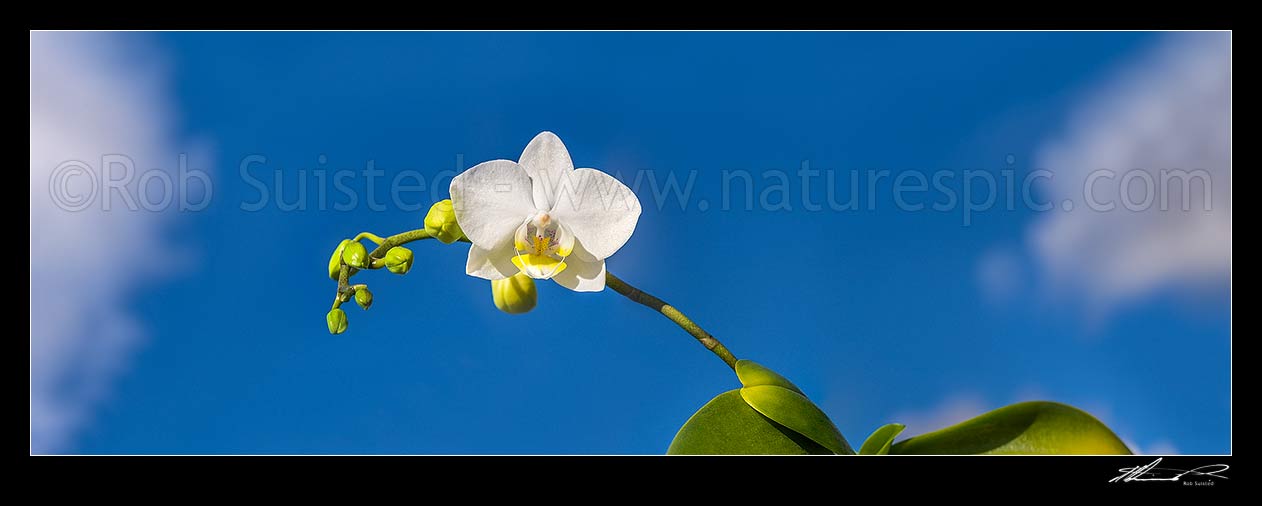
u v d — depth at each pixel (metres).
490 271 0.85
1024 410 0.86
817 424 0.83
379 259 0.83
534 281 0.88
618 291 0.85
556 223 0.85
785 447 0.83
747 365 0.84
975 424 0.86
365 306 0.83
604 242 0.85
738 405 0.84
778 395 0.83
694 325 0.85
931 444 0.86
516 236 0.85
